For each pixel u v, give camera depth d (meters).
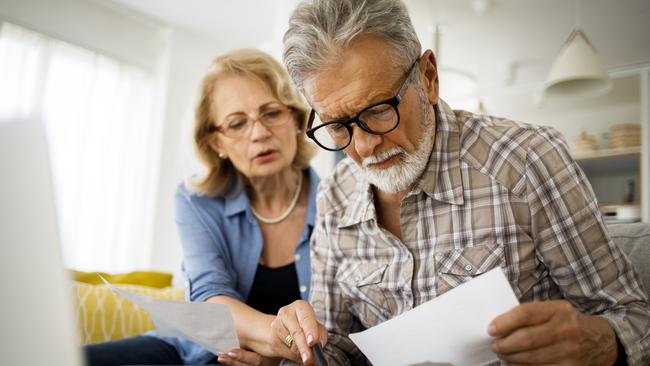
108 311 1.79
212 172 1.49
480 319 0.67
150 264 3.88
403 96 0.83
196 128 1.46
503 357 0.66
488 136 0.95
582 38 2.53
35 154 0.45
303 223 1.48
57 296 0.44
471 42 3.47
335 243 1.10
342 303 1.10
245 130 1.38
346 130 0.86
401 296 0.99
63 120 3.52
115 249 3.76
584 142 3.38
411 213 0.98
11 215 0.44
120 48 3.90
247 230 1.47
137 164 3.97
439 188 0.95
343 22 0.78
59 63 3.53
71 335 0.44
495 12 3.10
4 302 0.43
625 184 3.51
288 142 1.41
